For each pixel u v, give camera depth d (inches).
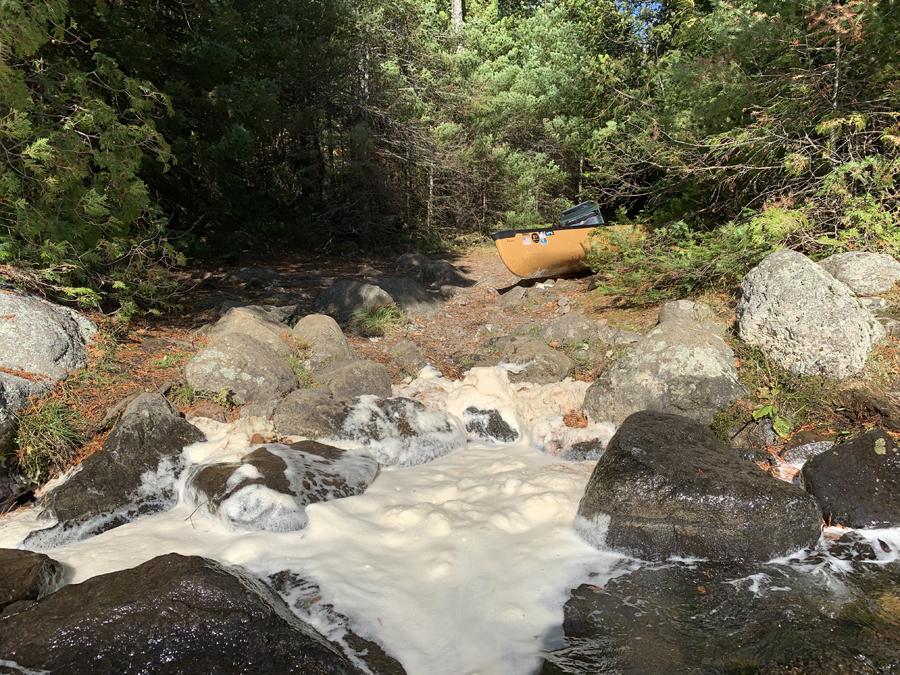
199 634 104.7
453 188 716.0
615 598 126.6
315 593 126.5
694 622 118.4
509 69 711.1
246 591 111.1
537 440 200.1
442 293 358.9
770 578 131.6
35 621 105.0
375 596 126.0
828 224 255.6
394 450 187.9
